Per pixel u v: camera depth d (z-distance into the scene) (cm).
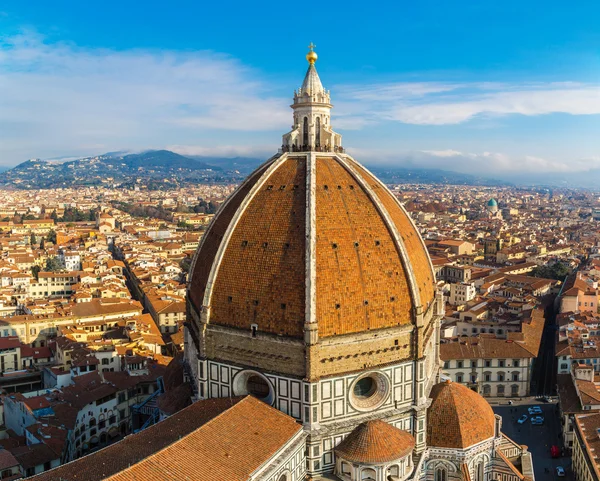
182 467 7850
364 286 10038
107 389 17825
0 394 18888
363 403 10394
